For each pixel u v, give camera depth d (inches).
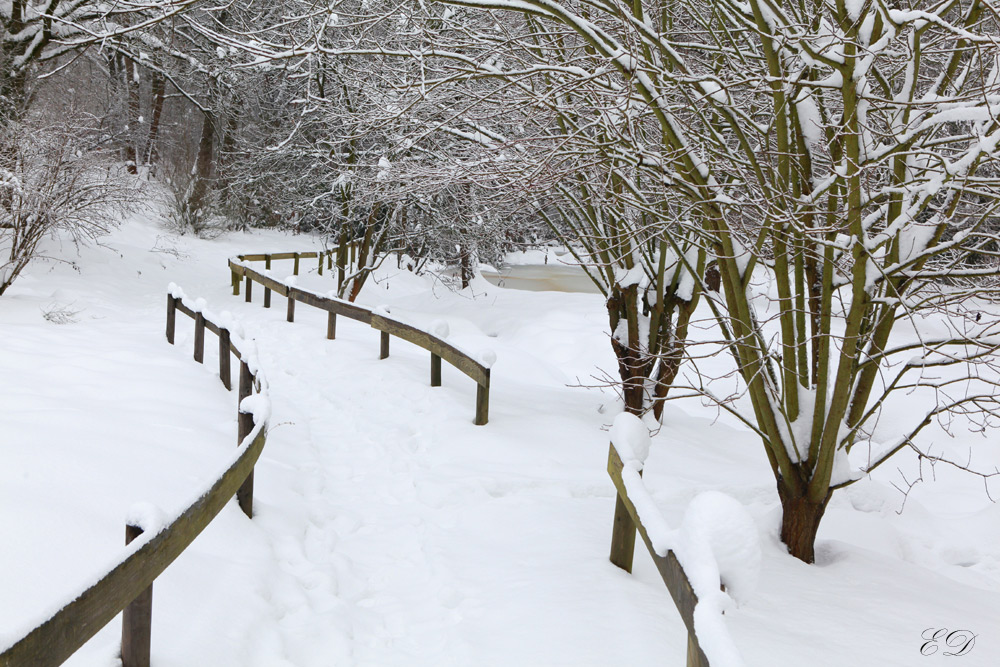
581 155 229.9
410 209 614.2
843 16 172.7
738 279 200.4
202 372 339.9
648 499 143.8
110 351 350.9
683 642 135.8
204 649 132.0
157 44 698.2
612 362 529.3
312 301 469.7
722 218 197.0
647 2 269.9
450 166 268.2
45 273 619.8
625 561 171.8
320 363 397.4
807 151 201.8
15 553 139.2
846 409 202.4
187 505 128.7
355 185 507.8
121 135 1063.0
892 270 177.0
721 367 527.5
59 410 234.1
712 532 110.7
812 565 193.6
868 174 188.4
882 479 370.9
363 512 223.1
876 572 190.2
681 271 334.3
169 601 141.7
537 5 189.5
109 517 164.6
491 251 572.7
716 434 377.1
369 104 346.9
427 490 234.7
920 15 156.1
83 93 1045.2
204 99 1023.0
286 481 230.2
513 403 339.9
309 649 145.6
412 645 151.0
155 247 872.9
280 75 573.3
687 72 197.0
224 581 156.3
